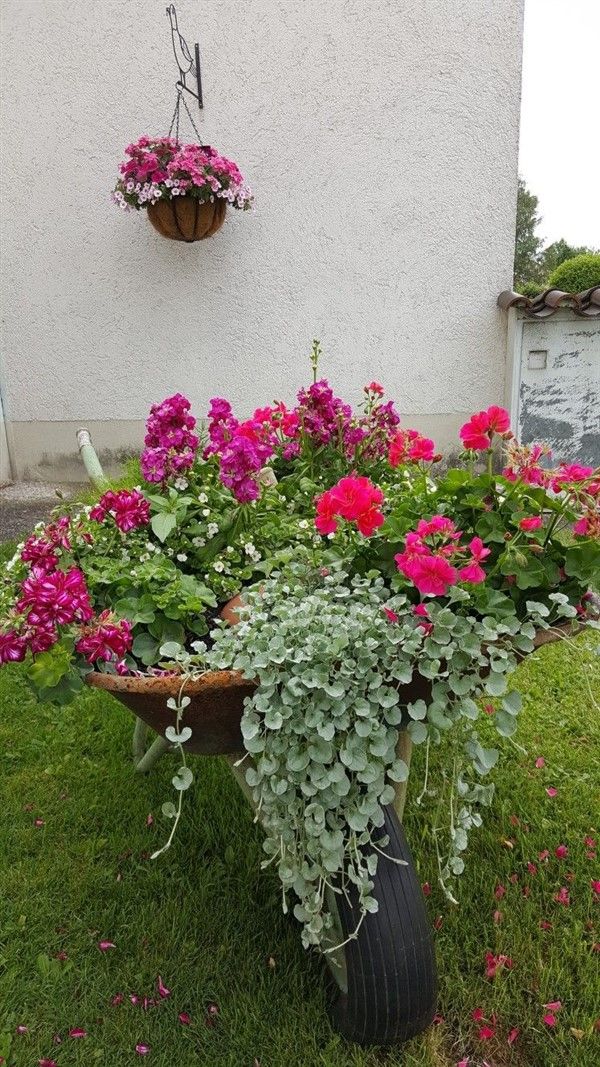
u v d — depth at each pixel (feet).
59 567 4.58
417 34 14.76
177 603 4.49
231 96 15.44
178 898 5.63
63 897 5.67
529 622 3.92
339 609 4.00
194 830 6.26
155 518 4.94
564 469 4.29
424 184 15.55
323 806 3.86
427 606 3.82
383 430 6.61
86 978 4.96
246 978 4.91
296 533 5.32
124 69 15.64
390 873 4.08
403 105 15.16
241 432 5.73
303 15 14.88
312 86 15.23
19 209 16.75
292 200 15.81
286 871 3.99
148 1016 4.68
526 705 7.97
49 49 15.72
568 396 16.08
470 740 4.18
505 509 4.25
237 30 15.10
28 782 7.02
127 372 17.33
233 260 16.25
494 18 14.56
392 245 15.89
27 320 17.43
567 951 4.99
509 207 15.60
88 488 17.39
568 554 4.10
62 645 3.87
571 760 7.04
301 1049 4.39
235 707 3.97
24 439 18.34
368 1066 4.30
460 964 5.01
